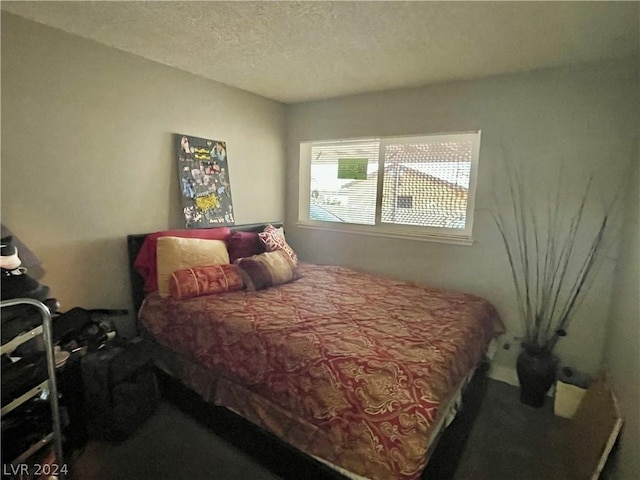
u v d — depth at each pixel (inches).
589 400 76.1
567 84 87.8
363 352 60.2
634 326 61.5
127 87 90.0
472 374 81.8
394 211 122.1
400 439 49.1
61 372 66.2
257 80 109.3
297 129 139.4
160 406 84.0
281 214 144.2
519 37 73.2
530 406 88.8
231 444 71.7
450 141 108.7
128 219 94.3
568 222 90.6
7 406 50.7
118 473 63.7
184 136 104.5
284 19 68.2
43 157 76.7
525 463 69.5
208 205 112.6
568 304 92.2
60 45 77.0
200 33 75.8
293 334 67.1
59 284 81.8
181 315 82.9
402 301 89.4
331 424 55.4
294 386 61.2
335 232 133.6
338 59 88.8
